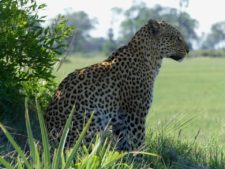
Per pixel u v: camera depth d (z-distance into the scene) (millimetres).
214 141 14281
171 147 13172
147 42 13109
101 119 12281
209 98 51094
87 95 12219
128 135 12586
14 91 13180
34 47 13227
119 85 12562
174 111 36594
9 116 13281
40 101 13859
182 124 14695
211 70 101188
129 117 12648
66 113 12102
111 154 9609
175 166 12320
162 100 48750
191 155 13016
